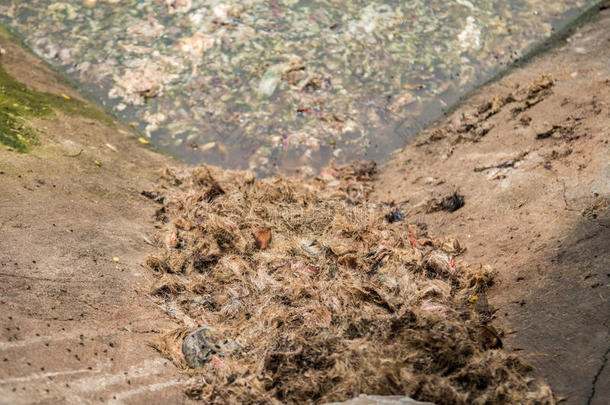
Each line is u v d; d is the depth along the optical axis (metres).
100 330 4.16
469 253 4.62
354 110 5.71
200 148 5.51
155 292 4.44
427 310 4.29
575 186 4.66
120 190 4.98
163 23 6.16
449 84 5.86
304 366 4.09
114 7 6.27
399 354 4.08
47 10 6.21
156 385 4.04
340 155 5.50
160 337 4.22
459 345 4.08
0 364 3.88
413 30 6.18
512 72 5.83
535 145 5.03
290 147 5.52
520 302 4.29
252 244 4.73
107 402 3.91
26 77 5.61
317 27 6.16
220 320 4.37
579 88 5.33
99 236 4.60
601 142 4.82
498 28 6.20
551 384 4.00
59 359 3.98
